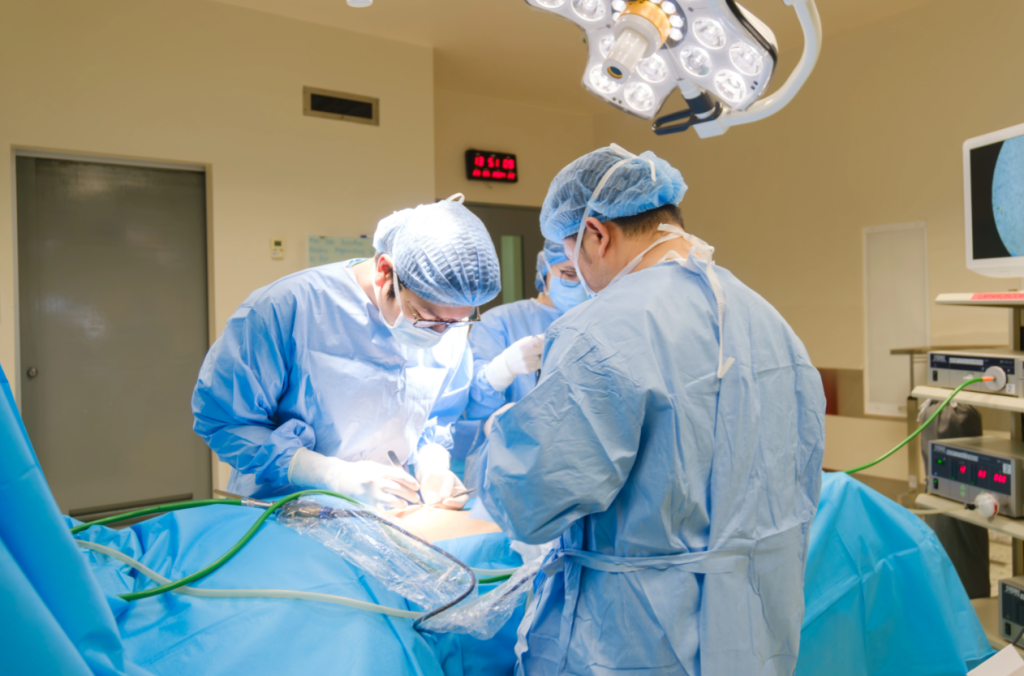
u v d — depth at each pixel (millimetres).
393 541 1021
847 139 3469
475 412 1696
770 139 3832
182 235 3174
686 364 817
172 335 3180
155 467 3172
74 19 2764
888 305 3320
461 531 1175
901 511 1390
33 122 2703
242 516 1077
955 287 3078
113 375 3061
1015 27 2842
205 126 3047
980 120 2965
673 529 814
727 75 967
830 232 3568
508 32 3436
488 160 4391
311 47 3277
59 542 544
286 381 1349
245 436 1304
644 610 809
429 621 862
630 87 1093
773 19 3316
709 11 880
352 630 789
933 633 1308
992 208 1996
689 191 4309
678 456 791
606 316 824
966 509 1981
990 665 1278
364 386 1347
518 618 1033
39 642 487
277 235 3236
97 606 570
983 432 2967
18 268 2830
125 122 2875
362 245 3443
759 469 850
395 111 3512
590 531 880
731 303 878
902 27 3225
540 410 797
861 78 3396
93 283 2998
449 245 1189
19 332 2852
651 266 913
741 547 822
